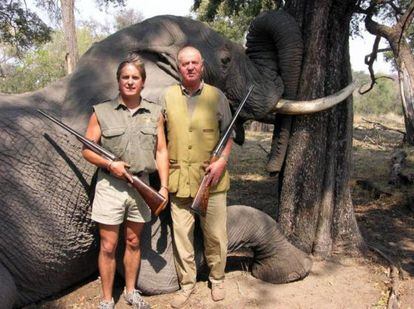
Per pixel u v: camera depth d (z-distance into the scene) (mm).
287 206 4785
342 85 4789
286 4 4973
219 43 4535
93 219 3398
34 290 3705
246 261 4645
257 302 3881
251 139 18875
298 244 4727
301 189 4727
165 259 3857
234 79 4629
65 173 3623
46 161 3598
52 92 3996
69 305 3797
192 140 3506
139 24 4324
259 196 7695
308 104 4531
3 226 3439
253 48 4965
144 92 3920
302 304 3898
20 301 3672
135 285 3816
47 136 3654
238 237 4059
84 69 4070
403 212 6875
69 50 17516
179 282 3922
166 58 4148
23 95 4020
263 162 11766
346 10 4625
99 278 4184
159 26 4285
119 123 3289
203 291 3979
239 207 4129
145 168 3340
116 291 3953
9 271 3500
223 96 3594
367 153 13719
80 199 3654
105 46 4172
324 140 4715
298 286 4191
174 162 3557
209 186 3492
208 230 3699
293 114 4645
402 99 10000
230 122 3627
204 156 3549
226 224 3947
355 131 22000
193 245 3932
